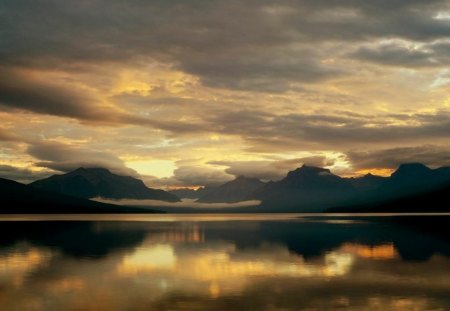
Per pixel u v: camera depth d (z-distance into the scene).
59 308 26.62
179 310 25.98
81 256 50.22
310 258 47.81
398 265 42.41
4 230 101.38
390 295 29.53
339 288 31.77
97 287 32.44
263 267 41.53
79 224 138.88
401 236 77.25
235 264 43.56
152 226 124.62
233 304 27.30
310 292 30.53
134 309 26.30
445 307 26.45
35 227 116.81
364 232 89.00
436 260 45.72
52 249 57.72
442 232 87.44
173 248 58.72
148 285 33.12
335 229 101.81
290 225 127.19
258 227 115.62
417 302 27.64
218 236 80.88
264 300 28.27
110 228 111.94
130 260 46.78
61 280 35.19
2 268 41.50
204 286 32.69
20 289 31.84
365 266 41.84
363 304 27.19
